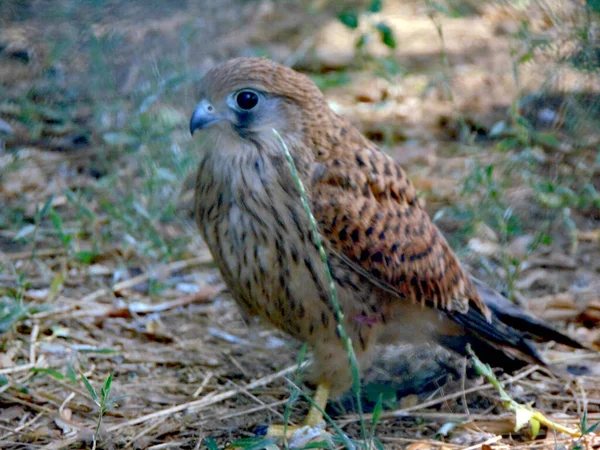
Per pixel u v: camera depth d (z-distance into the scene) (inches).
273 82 317.4
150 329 391.2
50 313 394.9
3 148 525.3
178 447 320.2
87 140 536.7
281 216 317.1
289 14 716.7
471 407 346.9
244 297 339.9
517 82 490.0
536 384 361.1
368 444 294.2
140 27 579.2
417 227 337.1
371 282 331.0
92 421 333.1
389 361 371.2
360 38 589.9
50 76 566.3
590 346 388.2
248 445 299.6
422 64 646.5
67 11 576.1
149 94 523.2
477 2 715.4
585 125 520.4
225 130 320.2
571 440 319.0
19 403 339.3
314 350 335.0
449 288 343.6
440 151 546.0
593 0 487.2
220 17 664.4
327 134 327.3
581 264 446.3
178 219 463.2
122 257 442.9
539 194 466.3
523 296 423.2
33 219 467.8
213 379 363.9
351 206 323.3
